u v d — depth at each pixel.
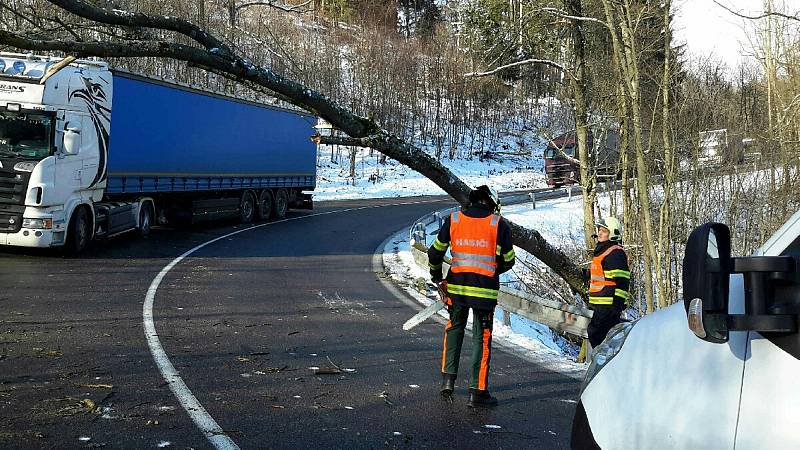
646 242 15.36
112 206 18.73
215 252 18.89
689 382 2.57
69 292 12.20
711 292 2.30
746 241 18.59
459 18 17.70
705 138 19.45
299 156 31.41
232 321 10.66
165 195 22.41
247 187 26.95
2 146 15.73
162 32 9.38
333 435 6.02
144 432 5.85
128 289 12.81
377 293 14.41
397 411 6.79
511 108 46.97
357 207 37.66
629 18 14.84
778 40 17.23
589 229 17.78
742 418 2.39
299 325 10.71
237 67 9.03
